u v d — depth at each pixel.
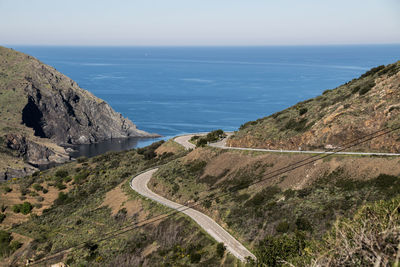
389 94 60.59
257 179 58.19
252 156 66.06
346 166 49.34
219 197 58.00
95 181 93.44
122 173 94.12
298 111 78.62
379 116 57.12
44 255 60.16
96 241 57.88
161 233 52.16
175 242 48.88
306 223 40.03
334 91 81.44
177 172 73.62
